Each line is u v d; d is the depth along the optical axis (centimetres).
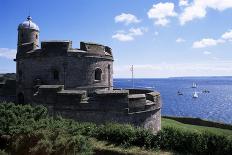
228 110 10506
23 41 3825
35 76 3378
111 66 3784
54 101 2853
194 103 12888
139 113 2867
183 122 5003
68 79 3272
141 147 1997
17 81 3650
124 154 1900
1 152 1697
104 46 3662
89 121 2766
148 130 2119
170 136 1983
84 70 3366
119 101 2742
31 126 1748
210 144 1852
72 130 1811
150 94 3111
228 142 1808
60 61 3259
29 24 3838
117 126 2203
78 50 3362
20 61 3572
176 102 13312
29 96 3425
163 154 1866
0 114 1903
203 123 4744
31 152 1653
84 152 1744
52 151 1652
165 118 5225
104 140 2134
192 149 1891
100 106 2745
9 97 4141
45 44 3297
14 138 1762
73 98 2792
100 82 3528
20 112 1995
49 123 1828
